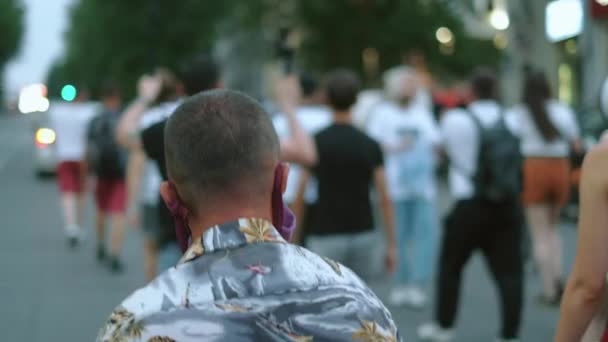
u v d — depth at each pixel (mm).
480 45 31094
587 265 3211
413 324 8883
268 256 2252
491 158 7242
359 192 6684
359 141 6641
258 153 2295
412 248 10422
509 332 7371
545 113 9227
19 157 34562
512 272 7383
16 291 10398
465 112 7492
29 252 13242
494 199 7258
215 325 2158
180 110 2324
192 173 2279
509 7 19562
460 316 9258
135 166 7000
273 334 2180
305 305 2207
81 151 13945
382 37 30844
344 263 6766
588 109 14516
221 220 2295
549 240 9594
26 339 8273
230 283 2207
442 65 31062
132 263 12383
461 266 7633
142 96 6938
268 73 47719
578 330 3281
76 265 12203
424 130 9398
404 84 9336
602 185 3189
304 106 9359
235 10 40938
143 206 6625
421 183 9391
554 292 9586
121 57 41875
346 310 2225
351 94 6668
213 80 5875
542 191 9375
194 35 41594
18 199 20281
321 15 31188
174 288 2207
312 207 7062
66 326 8773
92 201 19828
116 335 2166
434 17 30688
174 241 6207
